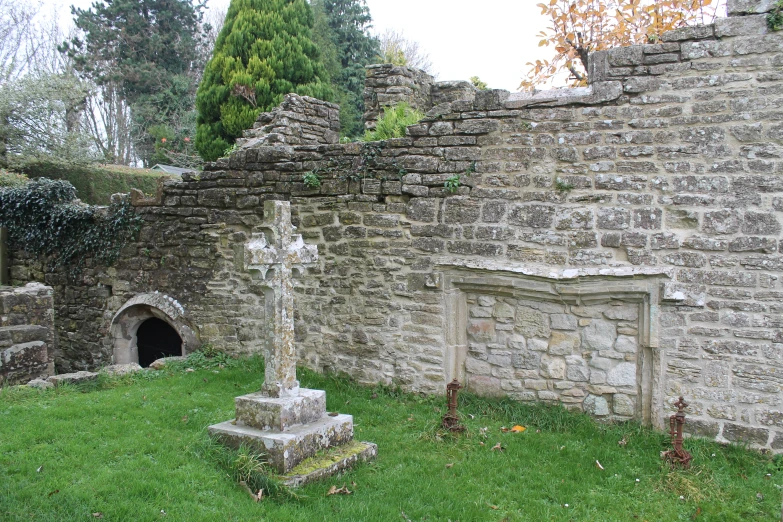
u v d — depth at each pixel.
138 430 5.11
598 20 9.60
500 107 6.28
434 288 6.64
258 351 7.97
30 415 5.29
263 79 16.73
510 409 6.20
